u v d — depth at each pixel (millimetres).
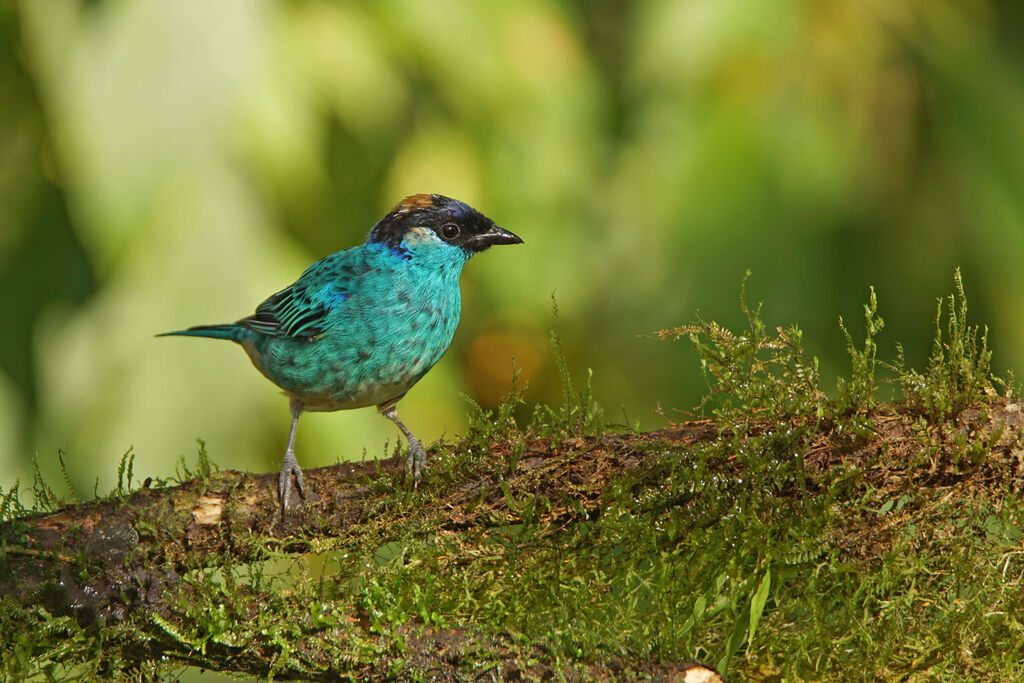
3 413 10484
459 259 8859
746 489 6527
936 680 6352
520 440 6863
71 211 10977
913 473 6508
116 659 6430
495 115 11969
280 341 8656
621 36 13594
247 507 6660
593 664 6387
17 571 6359
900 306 11609
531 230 12672
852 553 6488
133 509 6582
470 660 6355
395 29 11352
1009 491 6531
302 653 6352
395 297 8484
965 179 11250
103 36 10062
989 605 6352
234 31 10180
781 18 11141
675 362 11820
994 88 11242
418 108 12391
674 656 6488
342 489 6742
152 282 9969
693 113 11344
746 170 11094
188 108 10031
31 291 11008
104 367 10031
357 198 12688
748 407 6906
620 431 6984
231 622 6363
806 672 6457
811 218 11141
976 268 11344
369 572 6660
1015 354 11062
